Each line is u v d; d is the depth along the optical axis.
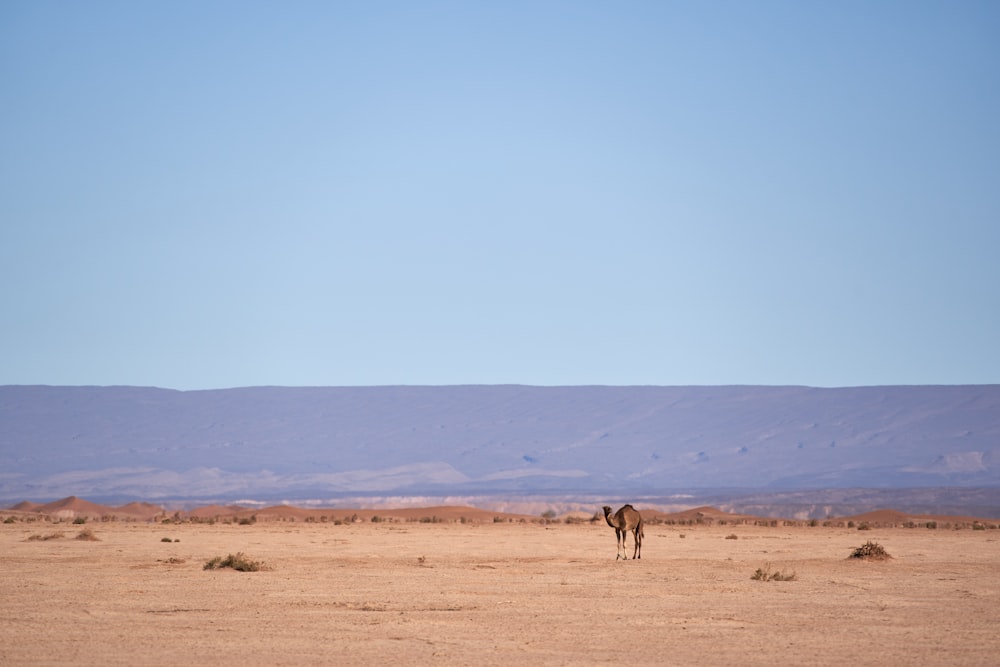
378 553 161.38
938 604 94.31
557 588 105.75
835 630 79.00
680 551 173.38
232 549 168.75
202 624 80.88
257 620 83.00
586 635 76.44
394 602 94.12
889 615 87.00
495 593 101.31
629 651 70.38
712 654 69.31
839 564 136.75
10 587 104.50
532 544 192.62
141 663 65.69
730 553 168.62
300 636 75.69
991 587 108.44
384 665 65.44
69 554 152.38
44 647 70.69
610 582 111.81
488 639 74.75
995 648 71.62
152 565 130.00
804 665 65.81
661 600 96.31
